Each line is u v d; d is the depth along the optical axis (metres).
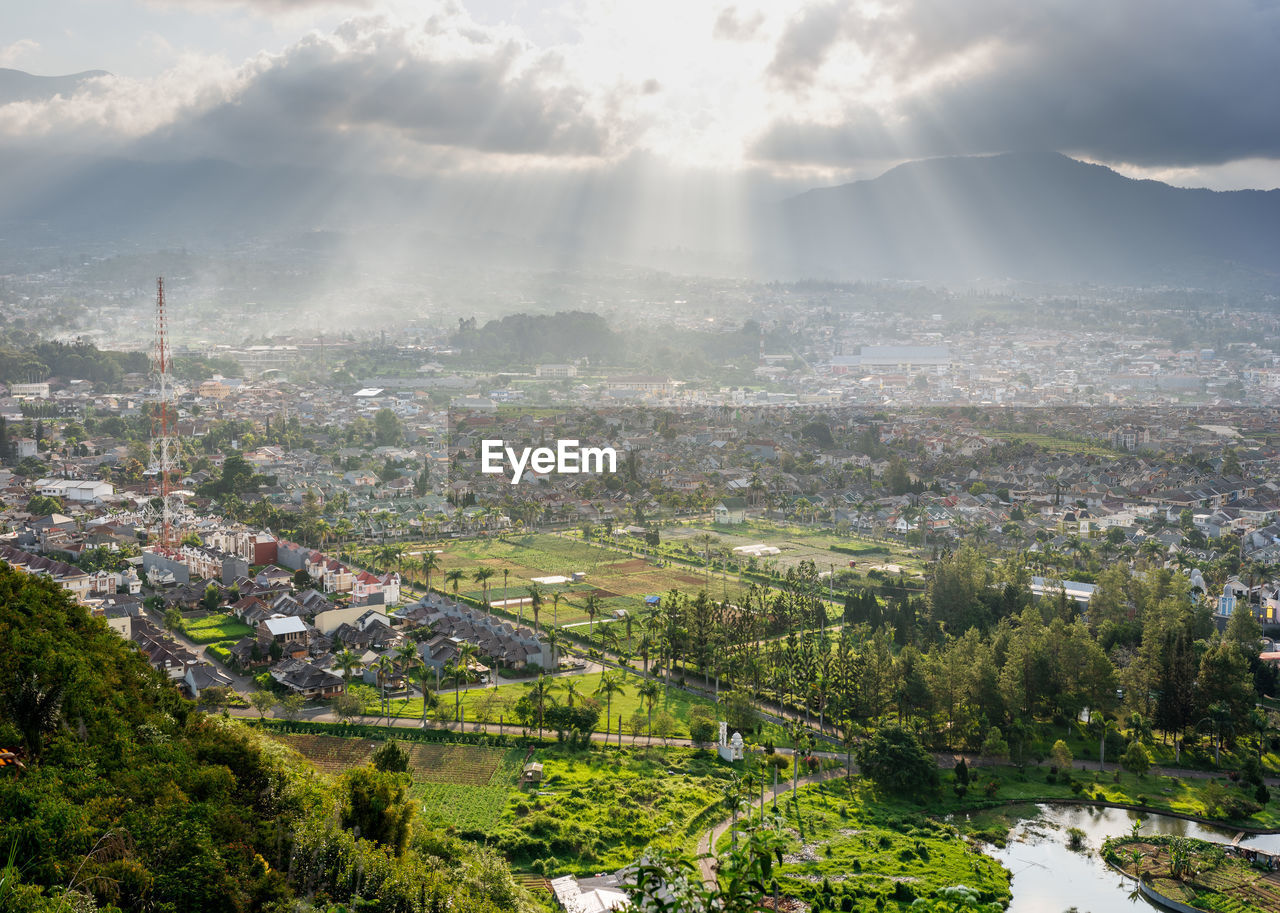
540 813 184.88
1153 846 185.50
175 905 112.75
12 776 125.44
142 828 120.44
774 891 60.69
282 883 125.62
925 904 88.44
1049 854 184.75
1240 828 196.50
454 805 189.38
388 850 140.62
